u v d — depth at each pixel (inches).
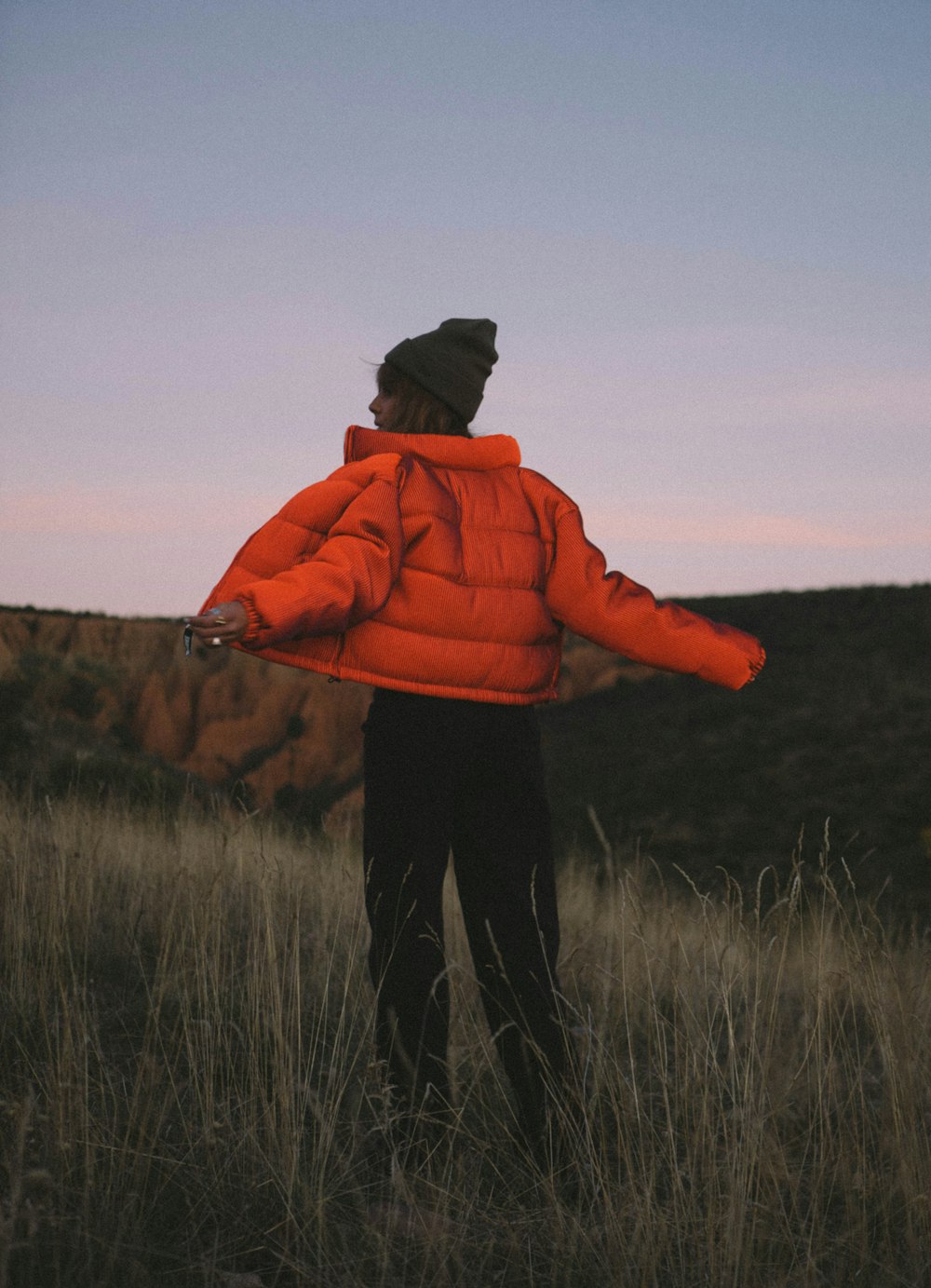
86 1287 66.9
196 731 1139.3
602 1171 83.1
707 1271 74.5
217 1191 79.6
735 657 95.7
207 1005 107.8
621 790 1296.8
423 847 87.9
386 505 85.2
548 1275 75.7
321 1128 85.1
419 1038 86.3
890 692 1476.4
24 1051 94.2
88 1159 76.0
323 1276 72.2
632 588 97.0
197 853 171.8
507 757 91.9
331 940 136.4
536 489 97.3
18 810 171.2
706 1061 90.3
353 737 1232.8
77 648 1091.3
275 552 86.2
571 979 132.3
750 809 1146.7
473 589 88.9
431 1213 76.4
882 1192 81.9
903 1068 88.3
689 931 127.9
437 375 96.1
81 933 128.3
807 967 114.0
